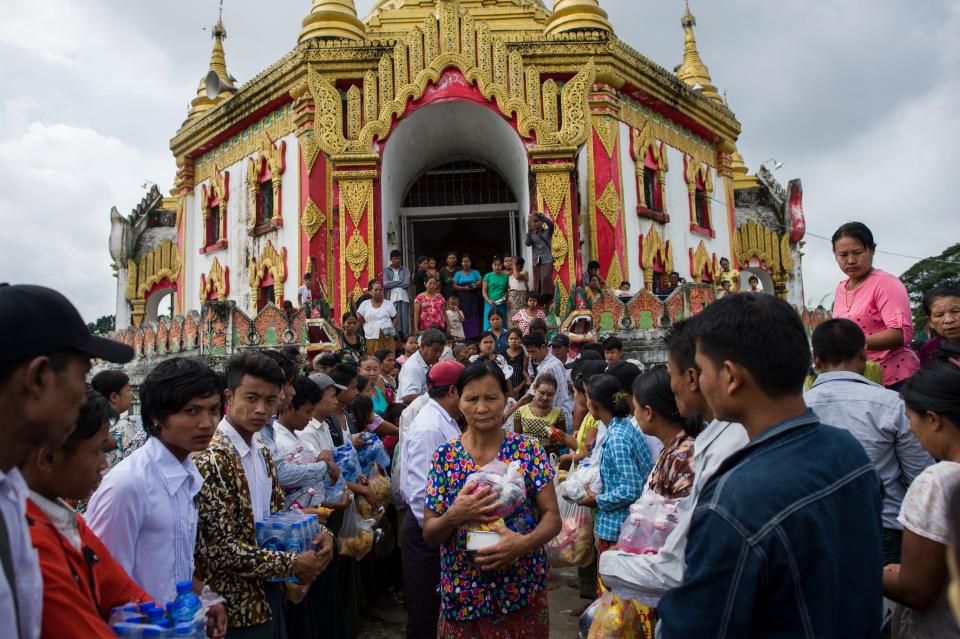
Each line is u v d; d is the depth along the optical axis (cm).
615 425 459
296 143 1631
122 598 270
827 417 384
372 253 1434
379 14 1780
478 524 346
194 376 325
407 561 454
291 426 524
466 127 1577
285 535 370
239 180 1838
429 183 1727
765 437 213
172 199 2434
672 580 270
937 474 269
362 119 1497
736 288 1623
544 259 1312
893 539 366
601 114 1595
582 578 618
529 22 1753
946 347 494
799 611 193
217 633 307
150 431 332
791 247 2350
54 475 260
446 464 378
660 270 1747
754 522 196
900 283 514
